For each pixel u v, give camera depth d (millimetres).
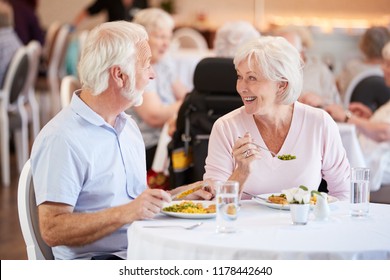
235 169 2857
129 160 2871
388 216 2641
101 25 2748
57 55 9703
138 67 2727
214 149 3125
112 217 2562
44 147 2676
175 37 9109
